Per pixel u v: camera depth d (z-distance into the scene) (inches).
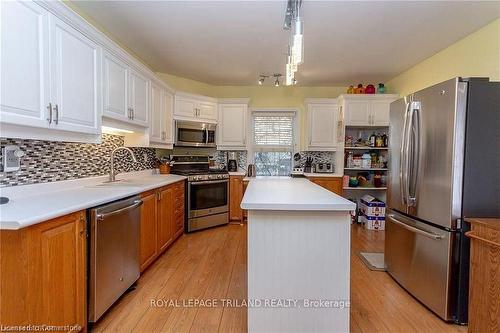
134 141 131.4
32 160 79.3
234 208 184.4
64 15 72.5
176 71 169.8
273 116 207.0
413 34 116.0
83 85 81.9
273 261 68.3
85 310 69.0
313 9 96.0
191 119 176.1
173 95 166.6
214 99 188.7
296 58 77.7
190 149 195.9
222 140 193.3
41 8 65.4
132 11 98.7
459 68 122.2
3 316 52.3
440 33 114.9
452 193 75.6
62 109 72.9
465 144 75.0
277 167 208.5
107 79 95.0
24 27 60.8
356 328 74.0
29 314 52.9
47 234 56.9
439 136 80.0
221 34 117.3
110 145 121.0
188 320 77.0
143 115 124.7
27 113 62.0
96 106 88.5
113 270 79.2
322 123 194.1
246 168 204.8
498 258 61.9
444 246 77.5
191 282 99.7
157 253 117.4
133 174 141.4
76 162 98.6
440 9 96.3
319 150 196.4
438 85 80.4
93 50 86.7
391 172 105.9
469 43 116.3
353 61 149.7
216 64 156.5
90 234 70.0
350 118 181.3
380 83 191.8
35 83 64.1
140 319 77.1
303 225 67.7
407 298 90.0
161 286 96.3
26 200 70.4
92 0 91.8
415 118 88.8
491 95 75.2
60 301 60.5
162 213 123.2
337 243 67.9
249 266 68.5
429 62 143.6
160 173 167.8
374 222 176.2
